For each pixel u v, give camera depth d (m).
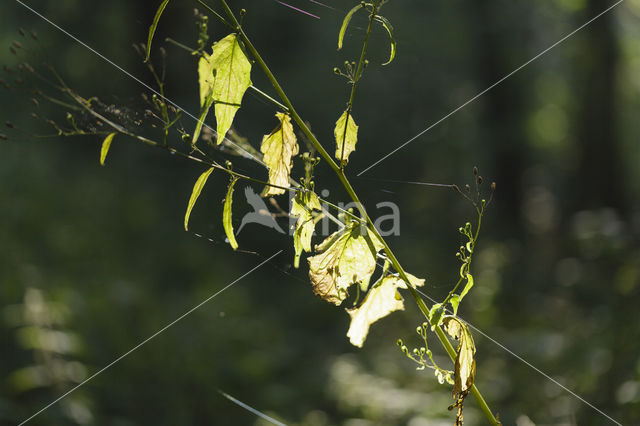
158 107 1.19
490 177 11.68
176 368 4.52
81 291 5.35
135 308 5.33
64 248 6.34
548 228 11.05
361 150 10.55
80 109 1.19
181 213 8.36
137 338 4.77
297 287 7.66
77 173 8.77
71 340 4.15
